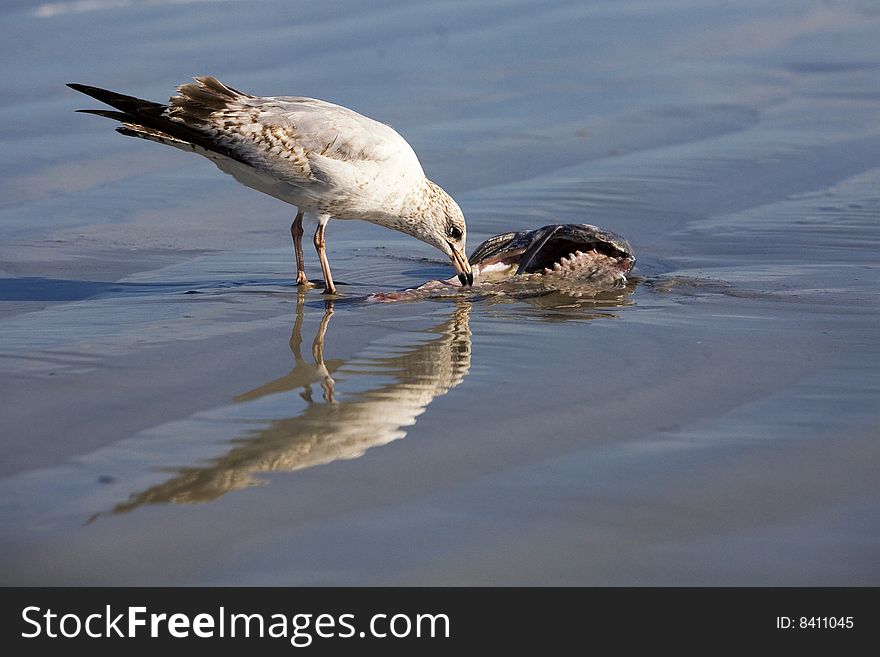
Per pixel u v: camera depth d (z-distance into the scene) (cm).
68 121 2059
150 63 2372
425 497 800
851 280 1318
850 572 710
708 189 1706
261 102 1295
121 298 1286
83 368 1048
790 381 1002
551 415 940
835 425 906
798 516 768
